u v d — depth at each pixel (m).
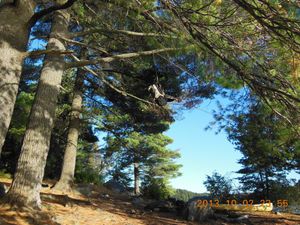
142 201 15.17
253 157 17.05
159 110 14.06
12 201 8.08
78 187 14.93
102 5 7.68
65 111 19.16
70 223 8.05
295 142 5.65
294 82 5.20
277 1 3.85
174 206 13.34
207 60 5.48
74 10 9.00
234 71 5.38
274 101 5.57
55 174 20.66
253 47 5.05
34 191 8.45
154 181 20.84
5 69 4.86
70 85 18.58
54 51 5.14
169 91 13.70
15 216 7.54
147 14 5.64
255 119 6.51
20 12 5.12
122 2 5.52
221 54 5.16
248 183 22.77
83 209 10.24
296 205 21.30
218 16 4.88
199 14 4.91
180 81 12.83
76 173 19.94
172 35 5.96
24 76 19.84
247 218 13.12
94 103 18.20
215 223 11.79
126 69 14.27
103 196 14.92
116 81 15.50
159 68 12.64
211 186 20.36
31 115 8.93
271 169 22.14
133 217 10.64
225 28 5.07
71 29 13.95
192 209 11.89
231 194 20.41
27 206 8.15
